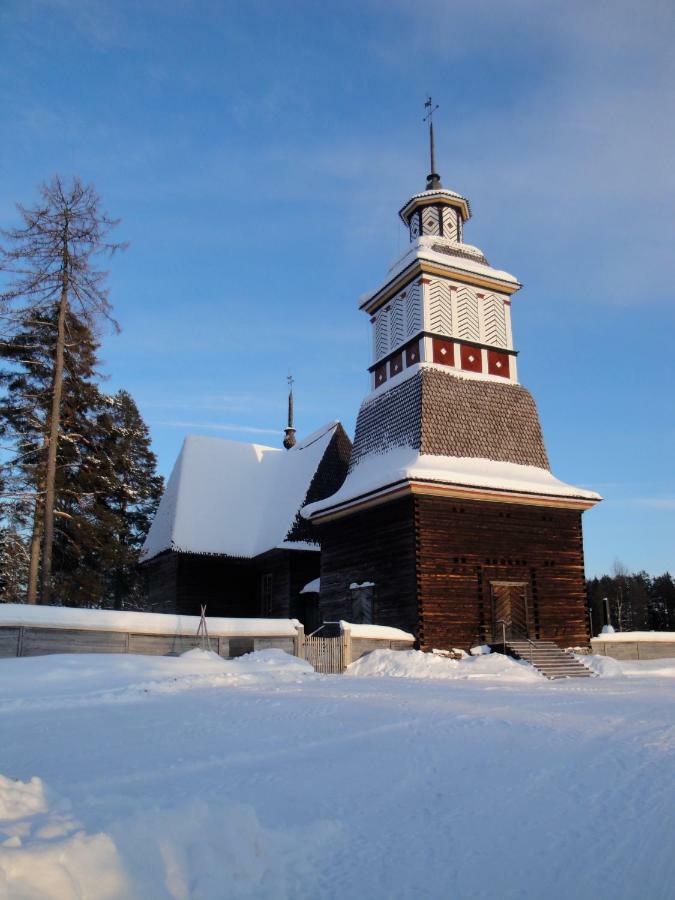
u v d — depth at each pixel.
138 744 11.15
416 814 7.55
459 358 34.41
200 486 43.09
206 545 39.81
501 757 10.15
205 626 26.78
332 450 40.66
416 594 28.17
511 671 25.73
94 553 38.59
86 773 9.13
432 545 28.92
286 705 15.33
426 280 34.69
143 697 17.42
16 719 14.14
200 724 12.97
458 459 31.61
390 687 19.67
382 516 31.00
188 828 5.87
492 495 29.92
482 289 36.09
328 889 5.66
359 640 27.16
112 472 38.62
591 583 103.81
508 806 7.84
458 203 38.09
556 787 8.60
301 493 39.09
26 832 5.34
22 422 33.94
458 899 5.49
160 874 5.32
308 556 38.12
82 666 21.16
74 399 35.03
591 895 5.58
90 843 5.14
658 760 9.96
